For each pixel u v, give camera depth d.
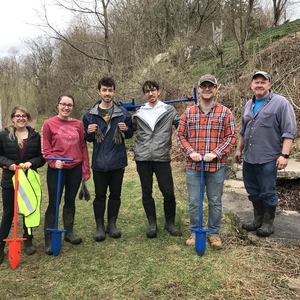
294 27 10.66
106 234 3.84
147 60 11.04
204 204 4.55
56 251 3.30
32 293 2.72
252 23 11.99
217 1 13.85
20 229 4.06
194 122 3.29
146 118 3.62
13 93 10.92
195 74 10.70
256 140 3.30
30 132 3.33
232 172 5.87
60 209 4.73
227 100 7.98
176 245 3.48
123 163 3.63
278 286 2.71
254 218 3.62
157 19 14.61
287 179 4.84
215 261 3.12
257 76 3.22
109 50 13.07
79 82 13.82
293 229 3.56
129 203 4.86
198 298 2.60
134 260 3.21
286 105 3.17
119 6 13.41
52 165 3.30
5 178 3.24
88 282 2.86
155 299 2.60
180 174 6.21
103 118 3.52
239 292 2.65
